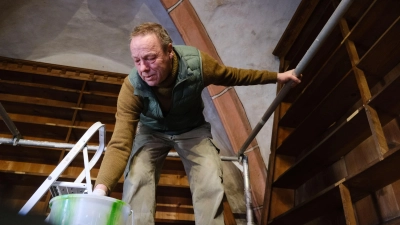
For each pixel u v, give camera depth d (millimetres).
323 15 2602
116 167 1250
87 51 3906
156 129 1609
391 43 1723
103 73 3803
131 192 1430
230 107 3217
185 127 1612
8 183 2877
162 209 3037
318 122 2359
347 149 2133
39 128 3166
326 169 2363
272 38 3240
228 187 3188
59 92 3512
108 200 933
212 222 1379
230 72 1544
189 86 1423
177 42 3723
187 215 3045
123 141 1330
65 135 3262
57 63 3799
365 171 1598
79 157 3049
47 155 3088
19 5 3529
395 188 1723
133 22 3748
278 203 2607
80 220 889
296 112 2654
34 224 344
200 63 1444
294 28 3008
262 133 3096
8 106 3340
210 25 3232
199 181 1499
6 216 326
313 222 2314
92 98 3615
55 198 938
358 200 1971
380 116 1808
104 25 3758
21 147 2971
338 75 2258
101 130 1464
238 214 3021
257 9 3168
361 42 2102
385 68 1914
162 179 3252
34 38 3730
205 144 1591
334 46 2449
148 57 1277
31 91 3492
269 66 3232
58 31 3744
